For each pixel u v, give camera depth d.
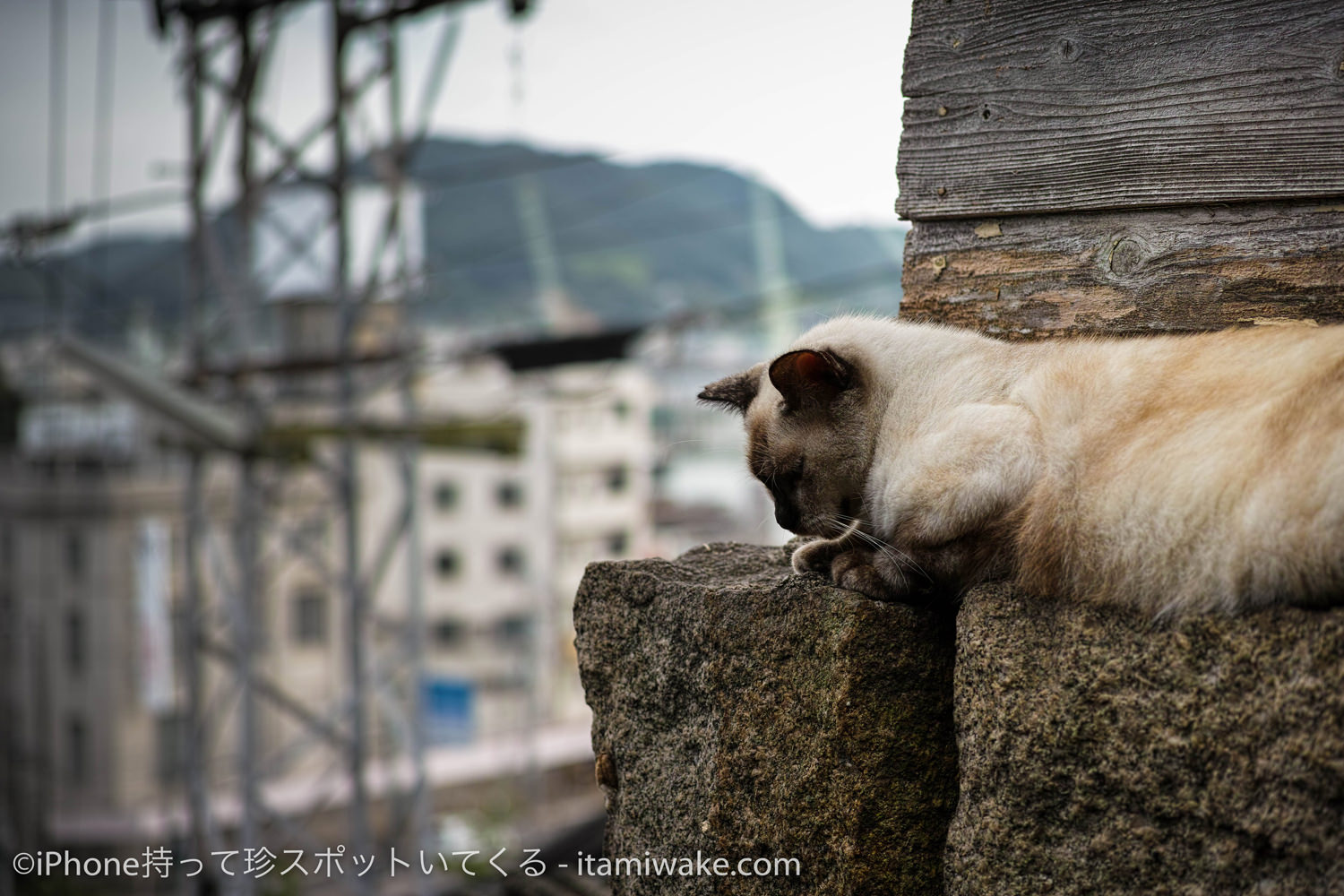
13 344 34.16
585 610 3.18
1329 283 2.74
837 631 2.68
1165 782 2.23
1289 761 2.09
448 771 31.72
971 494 2.58
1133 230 2.97
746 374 3.49
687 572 3.16
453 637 41.16
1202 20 2.82
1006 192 3.11
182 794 30.42
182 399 13.73
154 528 31.14
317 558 14.93
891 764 2.61
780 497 3.21
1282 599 2.21
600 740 3.13
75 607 31.28
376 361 14.22
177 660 30.94
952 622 2.74
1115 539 2.39
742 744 2.77
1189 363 2.47
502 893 5.04
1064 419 2.57
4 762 30.16
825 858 2.61
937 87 3.20
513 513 42.44
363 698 14.55
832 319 3.33
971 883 2.43
